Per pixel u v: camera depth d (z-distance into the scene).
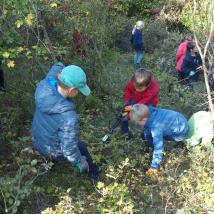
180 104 2.68
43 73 2.70
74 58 3.07
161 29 5.09
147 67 4.21
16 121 2.53
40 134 1.86
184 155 2.31
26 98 2.63
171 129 2.14
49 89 1.77
